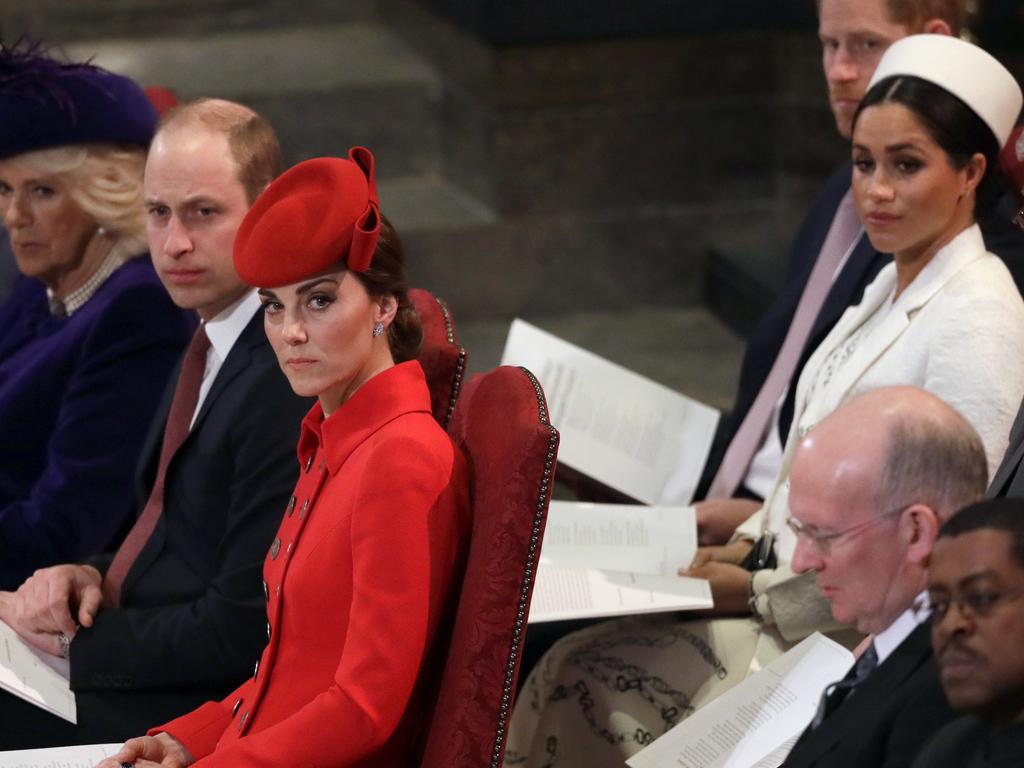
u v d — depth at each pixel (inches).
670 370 789.2
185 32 1105.4
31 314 495.2
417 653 293.6
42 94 441.7
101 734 368.8
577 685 398.3
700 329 853.8
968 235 380.5
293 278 295.3
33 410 452.1
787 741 301.7
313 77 970.1
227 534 362.6
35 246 457.7
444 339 365.7
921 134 370.6
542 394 314.3
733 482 463.8
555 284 877.2
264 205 297.7
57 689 370.6
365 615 291.4
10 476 459.2
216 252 377.1
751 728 310.2
